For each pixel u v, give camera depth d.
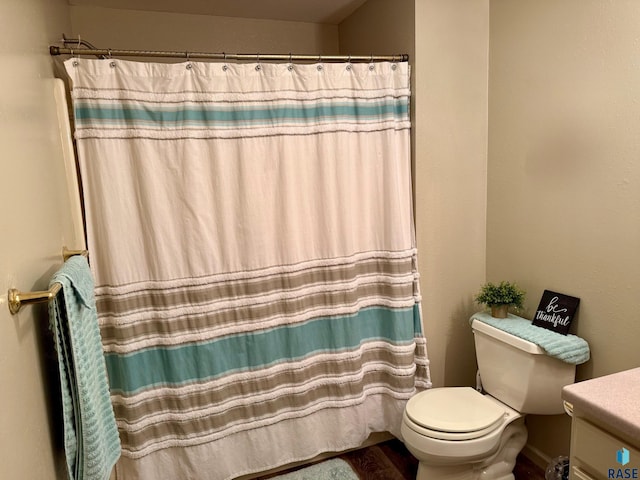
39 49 1.21
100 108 1.54
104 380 1.24
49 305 0.89
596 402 1.00
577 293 1.72
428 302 2.13
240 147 1.71
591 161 1.61
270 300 1.84
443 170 2.05
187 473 1.82
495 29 2.00
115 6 2.12
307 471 2.02
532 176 1.88
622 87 1.48
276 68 1.73
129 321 1.66
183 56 1.62
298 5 2.20
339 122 1.83
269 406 1.90
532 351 1.68
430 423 1.69
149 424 1.75
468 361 2.27
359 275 2.01
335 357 1.98
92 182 1.58
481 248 2.20
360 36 2.31
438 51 1.95
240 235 1.77
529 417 2.04
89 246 1.60
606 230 1.58
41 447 0.93
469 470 1.78
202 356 1.76
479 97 2.07
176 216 1.68
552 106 1.75
